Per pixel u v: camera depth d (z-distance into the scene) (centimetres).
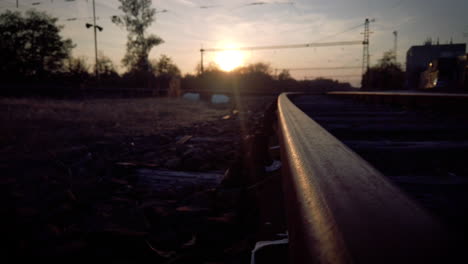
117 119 844
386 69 5644
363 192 37
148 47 4916
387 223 25
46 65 3112
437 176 115
